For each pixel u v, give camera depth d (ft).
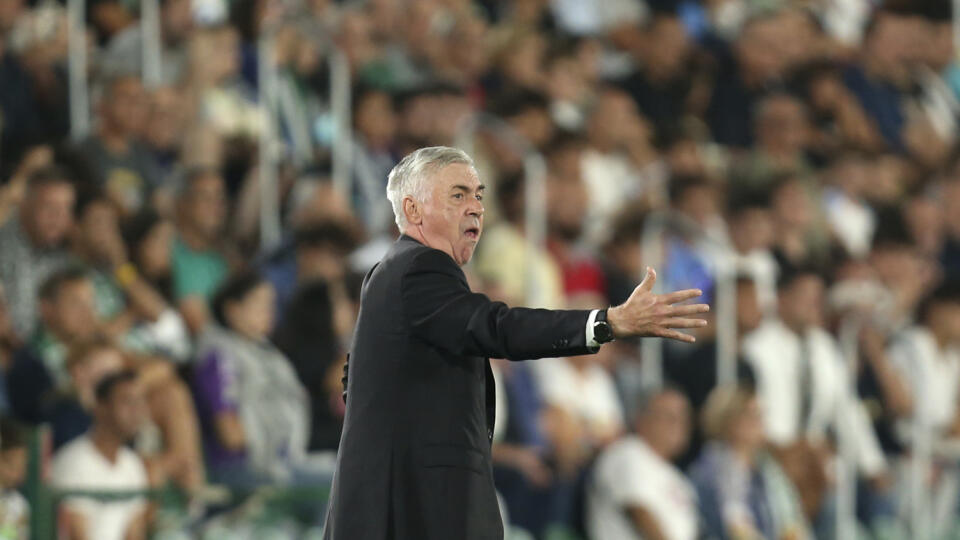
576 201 112.37
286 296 94.22
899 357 117.80
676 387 106.32
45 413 79.05
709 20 147.54
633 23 142.82
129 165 94.48
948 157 153.38
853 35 162.50
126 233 88.69
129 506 75.25
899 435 114.52
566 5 142.41
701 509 98.73
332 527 46.09
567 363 100.12
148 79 100.22
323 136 104.22
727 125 138.72
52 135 92.58
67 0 98.07
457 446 45.24
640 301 42.06
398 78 118.52
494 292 99.25
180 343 87.66
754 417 100.48
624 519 94.99
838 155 141.08
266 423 83.87
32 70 95.91
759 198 121.70
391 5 120.78
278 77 102.01
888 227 131.13
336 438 86.84
